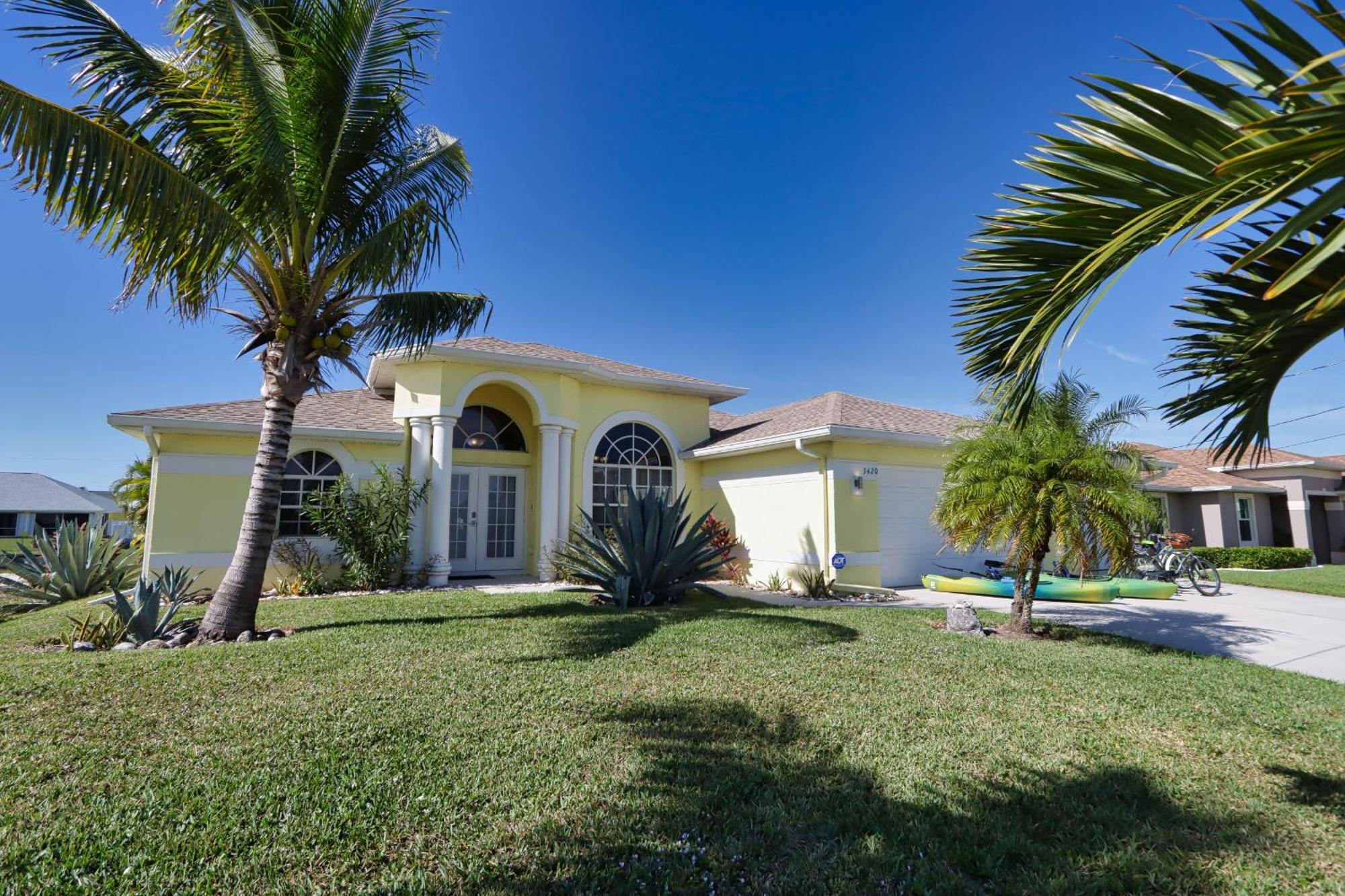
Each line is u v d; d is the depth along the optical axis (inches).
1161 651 309.7
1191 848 128.7
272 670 237.9
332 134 317.7
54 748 163.8
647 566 424.8
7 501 1381.6
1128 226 95.9
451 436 550.9
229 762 156.9
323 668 241.9
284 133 297.0
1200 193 92.0
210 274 298.4
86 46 271.1
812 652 280.7
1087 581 492.7
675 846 125.2
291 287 329.1
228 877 112.7
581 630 320.5
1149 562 582.9
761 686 228.5
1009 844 127.6
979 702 214.8
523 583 550.0
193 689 214.4
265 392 331.9
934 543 573.0
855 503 524.7
